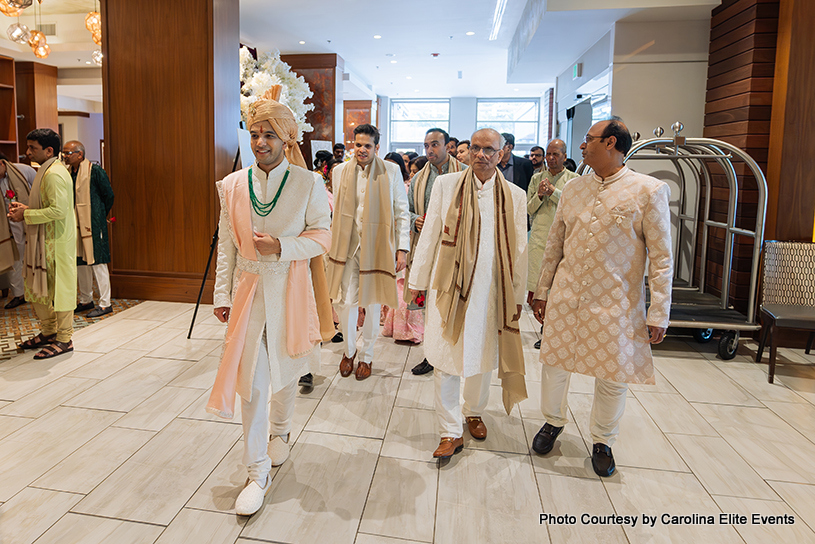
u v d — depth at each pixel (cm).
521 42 786
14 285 514
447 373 243
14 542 188
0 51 905
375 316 348
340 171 345
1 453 248
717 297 485
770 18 443
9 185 473
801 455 262
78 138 1542
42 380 337
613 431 242
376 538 195
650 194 218
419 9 748
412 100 1667
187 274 538
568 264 239
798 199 423
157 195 535
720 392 342
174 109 523
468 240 238
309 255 207
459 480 233
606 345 225
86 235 472
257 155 198
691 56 569
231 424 282
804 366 391
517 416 301
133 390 323
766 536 200
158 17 516
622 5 534
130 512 207
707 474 244
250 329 202
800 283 395
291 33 880
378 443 265
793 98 419
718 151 439
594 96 771
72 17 915
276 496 219
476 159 240
